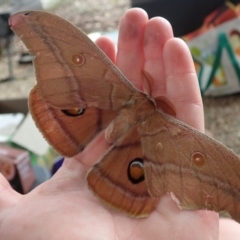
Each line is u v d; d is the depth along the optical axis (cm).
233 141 50
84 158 29
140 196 25
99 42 33
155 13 58
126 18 31
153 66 31
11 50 71
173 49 29
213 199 24
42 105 27
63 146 27
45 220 25
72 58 25
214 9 56
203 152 24
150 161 25
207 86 58
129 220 25
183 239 25
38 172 41
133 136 26
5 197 27
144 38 31
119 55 32
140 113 26
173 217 26
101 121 27
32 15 24
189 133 24
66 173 28
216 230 26
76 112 27
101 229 25
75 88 26
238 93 58
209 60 57
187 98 29
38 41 24
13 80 64
